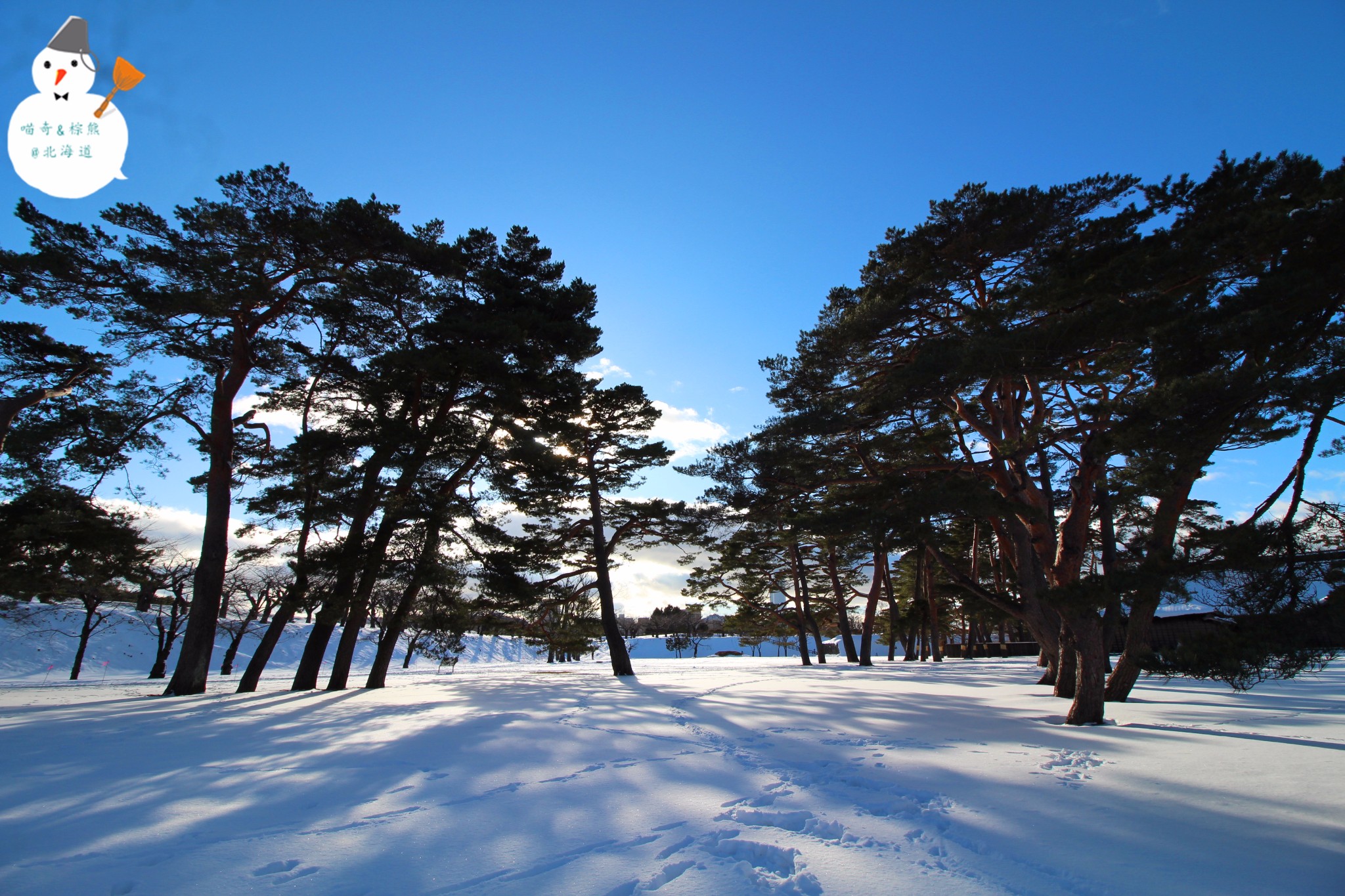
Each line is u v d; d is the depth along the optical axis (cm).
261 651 1945
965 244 1585
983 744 941
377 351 2094
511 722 1122
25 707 1488
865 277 1898
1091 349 1296
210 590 1933
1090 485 1393
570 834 538
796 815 584
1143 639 1462
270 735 1000
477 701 1479
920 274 1680
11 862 475
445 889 431
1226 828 552
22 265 1652
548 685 2030
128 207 1731
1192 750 867
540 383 2098
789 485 2186
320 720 1167
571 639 2700
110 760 817
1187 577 1049
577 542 2661
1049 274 1323
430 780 708
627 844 514
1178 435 923
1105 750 880
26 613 3281
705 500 2527
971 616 4191
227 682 2864
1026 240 1559
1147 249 1264
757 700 1522
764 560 4234
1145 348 1130
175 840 520
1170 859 485
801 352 1945
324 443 1848
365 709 1333
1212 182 1401
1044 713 1294
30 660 4616
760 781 714
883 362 1772
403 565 1939
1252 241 1110
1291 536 973
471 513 2027
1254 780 705
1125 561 1430
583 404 2356
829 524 1636
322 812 594
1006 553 2186
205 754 857
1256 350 943
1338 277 909
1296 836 532
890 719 1197
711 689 1828
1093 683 1157
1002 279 1697
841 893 427
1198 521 2180
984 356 1152
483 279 2200
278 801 629
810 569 4494
